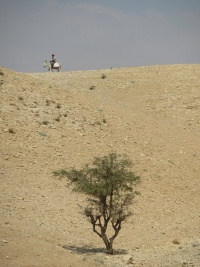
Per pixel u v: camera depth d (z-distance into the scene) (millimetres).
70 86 92000
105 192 36219
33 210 44250
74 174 38281
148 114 81750
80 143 64312
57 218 43469
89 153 61781
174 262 33219
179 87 93500
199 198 55125
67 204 47375
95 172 37344
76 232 41094
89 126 70312
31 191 49031
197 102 86562
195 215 49406
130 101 87312
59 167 56688
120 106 82875
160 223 45781
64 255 31047
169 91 91812
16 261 27750
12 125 65625
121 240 40281
